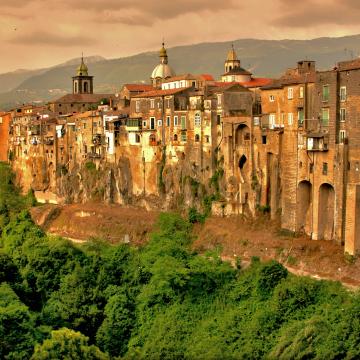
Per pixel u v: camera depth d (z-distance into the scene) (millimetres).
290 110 136875
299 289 103688
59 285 111500
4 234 145125
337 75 123688
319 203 129250
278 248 132000
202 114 164750
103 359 80875
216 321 105250
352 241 117125
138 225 170875
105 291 112188
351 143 121000
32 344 85000
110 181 191125
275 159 142375
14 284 107438
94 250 132375
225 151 158375
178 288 112125
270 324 99875
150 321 107125
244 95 160500
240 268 123562
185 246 150000
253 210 148375
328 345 88688
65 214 190125
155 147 178875
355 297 100875
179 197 170375
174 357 97188
